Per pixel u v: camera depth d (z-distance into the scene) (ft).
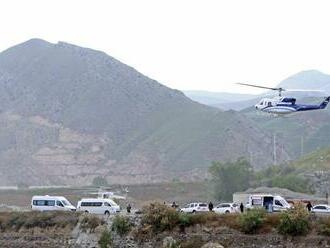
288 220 632.38
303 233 628.28
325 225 625.82
